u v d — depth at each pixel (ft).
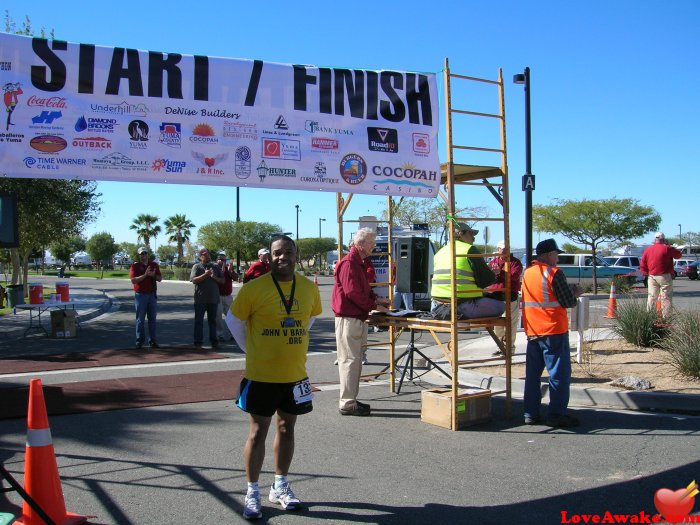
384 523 12.99
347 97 21.08
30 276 178.91
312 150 20.56
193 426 20.30
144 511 13.56
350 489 14.87
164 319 59.06
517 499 14.25
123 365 31.96
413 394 25.27
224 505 13.91
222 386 26.55
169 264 227.81
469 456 17.31
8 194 13.89
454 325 19.80
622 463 16.61
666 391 23.20
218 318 40.50
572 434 19.40
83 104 18.16
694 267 140.77
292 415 13.70
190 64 19.21
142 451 17.72
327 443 18.57
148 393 25.11
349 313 21.49
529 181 44.86
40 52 17.83
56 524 12.67
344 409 21.83
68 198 65.57
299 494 14.57
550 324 19.84
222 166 19.45
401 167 21.75
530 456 17.28
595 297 80.43
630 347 33.35
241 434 19.44
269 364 13.15
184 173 19.06
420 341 41.65
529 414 20.56
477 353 34.83
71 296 89.20
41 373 29.71
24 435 19.01
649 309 34.53
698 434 19.21
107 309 70.85
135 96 18.65
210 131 19.35
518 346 36.47
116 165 18.43
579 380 25.75
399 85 21.81
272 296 13.21
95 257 227.61
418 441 18.76
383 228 61.98
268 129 20.02
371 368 31.58
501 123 21.25
